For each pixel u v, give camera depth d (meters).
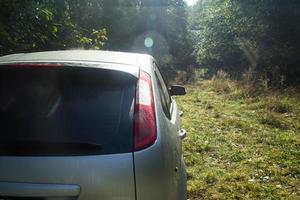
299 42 19.91
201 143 8.27
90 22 12.55
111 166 2.46
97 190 2.44
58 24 7.77
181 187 3.43
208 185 6.05
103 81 2.74
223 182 6.16
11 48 6.39
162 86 4.03
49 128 2.55
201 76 23.77
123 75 2.77
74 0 10.88
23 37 6.71
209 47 25.06
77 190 2.43
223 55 24.17
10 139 2.53
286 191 5.85
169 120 3.36
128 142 2.54
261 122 10.48
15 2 6.45
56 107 2.63
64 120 2.58
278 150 7.91
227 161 7.30
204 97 15.53
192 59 29.92
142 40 24.33
